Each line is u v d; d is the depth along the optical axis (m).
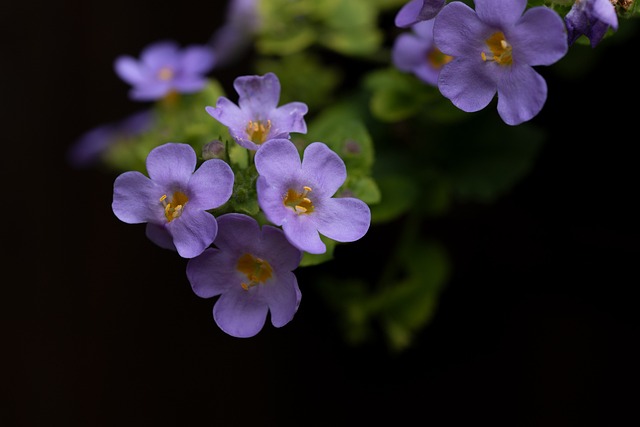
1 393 0.42
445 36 0.29
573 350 0.40
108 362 0.42
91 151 0.39
